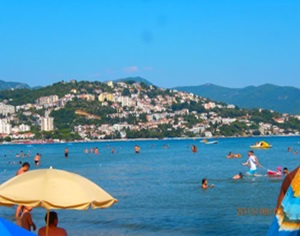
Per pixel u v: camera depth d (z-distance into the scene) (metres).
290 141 199.12
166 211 25.80
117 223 22.73
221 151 117.25
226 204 27.56
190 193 33.66
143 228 21.55
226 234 19.75
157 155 105.12
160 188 38.09
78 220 23.66
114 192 36.28
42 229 13.14
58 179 10.95
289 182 7.07
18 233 9.20
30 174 11.11
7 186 10.82
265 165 63.44
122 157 98.62
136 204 28.77
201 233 20.16
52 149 170.50
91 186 11.27
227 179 43.03
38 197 10.48
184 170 57.88
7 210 26.95
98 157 101.50
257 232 19.92
